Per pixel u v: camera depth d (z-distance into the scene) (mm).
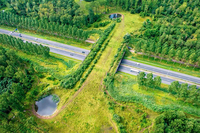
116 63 104000
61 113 79188
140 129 70438
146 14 150500
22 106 82750
